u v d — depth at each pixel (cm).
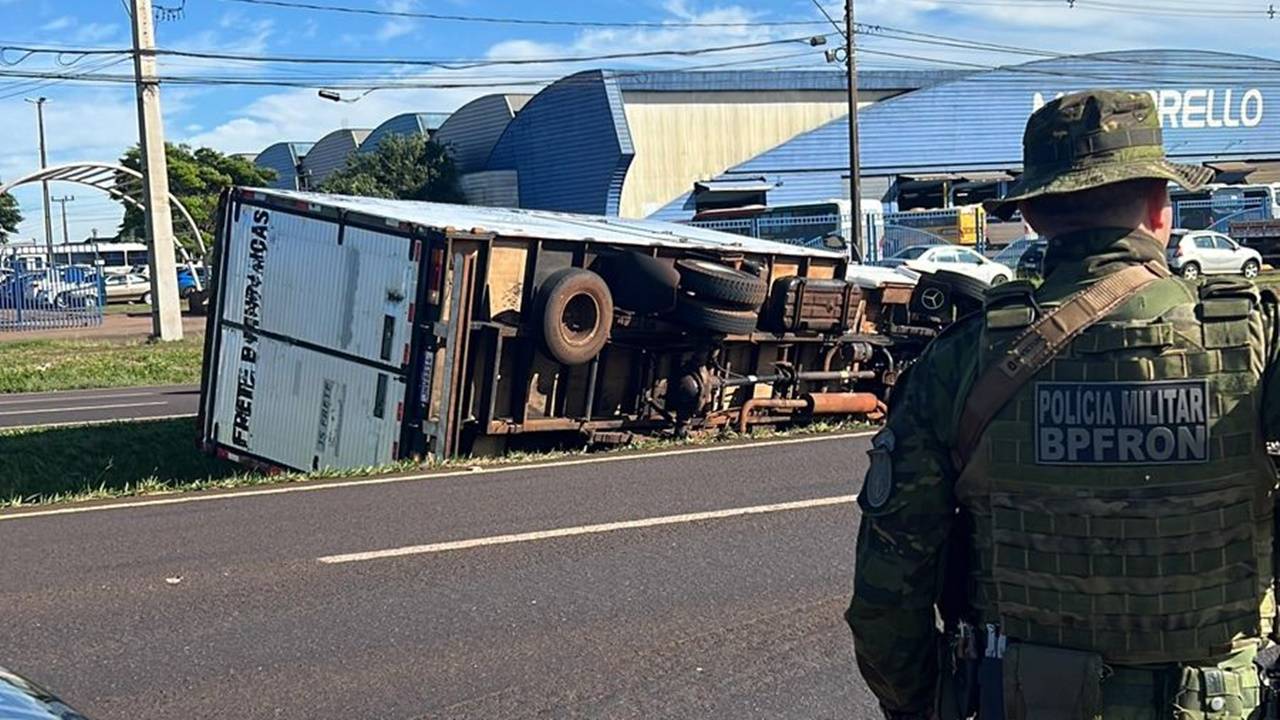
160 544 750
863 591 231
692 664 532
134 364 2398
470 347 1100
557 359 1107
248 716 480
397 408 1103
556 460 1061
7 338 3247
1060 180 217
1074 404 210
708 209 5412
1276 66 5972
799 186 5491
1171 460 205
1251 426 206
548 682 513
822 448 1105
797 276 1324
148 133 2764
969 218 4112
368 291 1123
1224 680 209
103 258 6100
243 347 1229
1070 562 209
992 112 5694
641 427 1214
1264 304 211
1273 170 5744
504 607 611
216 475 1297
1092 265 217
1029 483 213
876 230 4159
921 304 1215
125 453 1348
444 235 1066
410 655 545
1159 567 205
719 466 1008
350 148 7125
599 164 5216
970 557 229
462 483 944
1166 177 213
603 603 616
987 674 221
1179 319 208
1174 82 5872
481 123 5897
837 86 5647
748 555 703
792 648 548
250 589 646
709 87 5419
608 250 1162
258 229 1217
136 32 2697
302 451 1181
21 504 900
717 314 1170
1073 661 209
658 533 758
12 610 616
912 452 226
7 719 249
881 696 245
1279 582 216
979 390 218
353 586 650
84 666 535
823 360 1341
